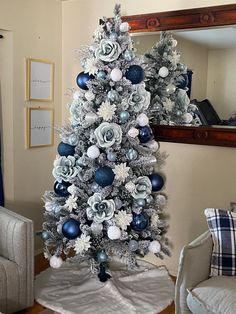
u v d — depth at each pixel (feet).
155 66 9.50
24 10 10.06
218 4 8.66
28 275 7.73
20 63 10.12
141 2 9.72
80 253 8.01
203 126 9.08
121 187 8.09
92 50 8.07
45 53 10.83
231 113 8.78
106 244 8.17
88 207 7.96
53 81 11.18
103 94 7.97
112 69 7.86
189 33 9.09
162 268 9.94
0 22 9.48
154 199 8.76
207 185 9.21
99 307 7.99
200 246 6.51
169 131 9.46
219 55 8.81
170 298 8.50
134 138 8.11
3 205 9.75
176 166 9.59
